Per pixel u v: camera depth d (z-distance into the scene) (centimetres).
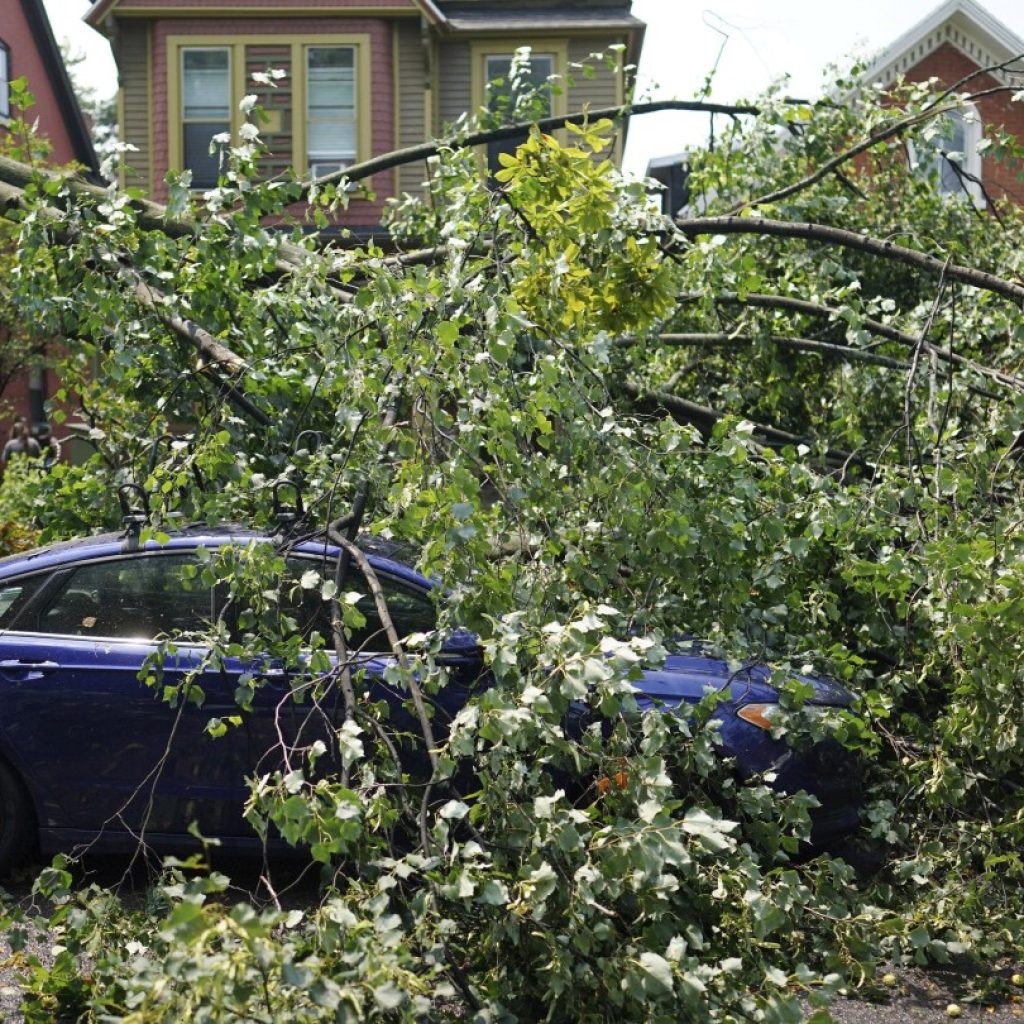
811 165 1024
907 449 675
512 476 540
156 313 722
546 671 436
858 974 467
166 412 746
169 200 721
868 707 584
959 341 848
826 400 908
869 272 987
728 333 886
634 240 648
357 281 856
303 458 589
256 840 573
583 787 553
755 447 648
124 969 411
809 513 613
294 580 547
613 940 399
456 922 411
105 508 774
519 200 640
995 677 548
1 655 577
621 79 1641
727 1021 374
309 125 2114
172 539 598
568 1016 421
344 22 2100
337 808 377
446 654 555
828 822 576
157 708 572
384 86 2109
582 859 406
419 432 536
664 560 568
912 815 598
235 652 498
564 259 593
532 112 977
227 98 2111
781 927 459
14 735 573
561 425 564
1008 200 1043
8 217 721
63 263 708
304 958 377
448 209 682
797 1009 373
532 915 388
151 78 2116
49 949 513
